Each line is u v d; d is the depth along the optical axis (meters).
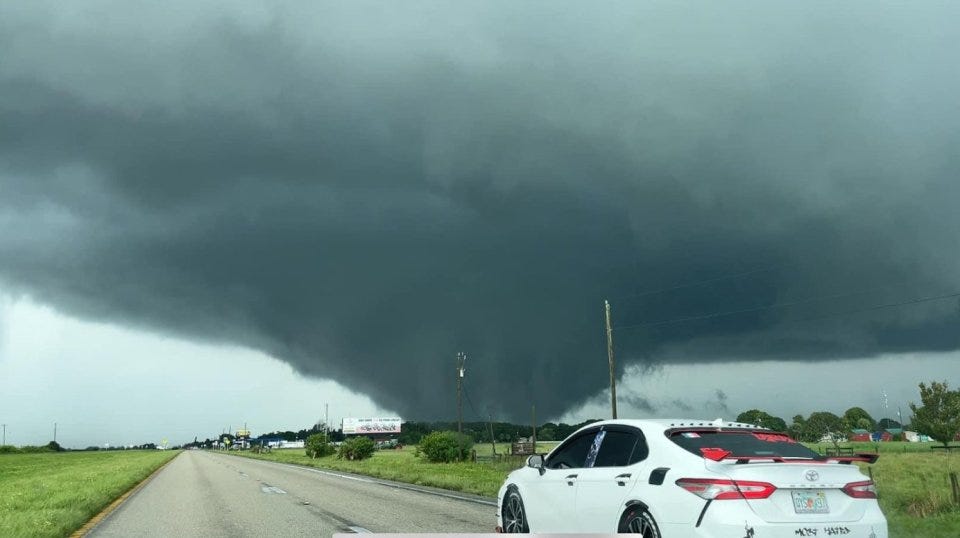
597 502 8.14
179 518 17.28
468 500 20.50
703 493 6.79
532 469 9.97
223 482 33.72
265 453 147.38
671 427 7.93
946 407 83.81
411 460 66.12
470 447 59.84
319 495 23.78
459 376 68.94
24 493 24.45
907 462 40.84
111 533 14.50
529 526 9.74
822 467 7.03
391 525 14.70
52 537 13.63
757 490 6.68
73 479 34.56
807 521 6.71
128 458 102.38
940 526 13.12
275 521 16.17
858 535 6.84
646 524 7.36
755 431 8.09
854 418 164.62
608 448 8.54
